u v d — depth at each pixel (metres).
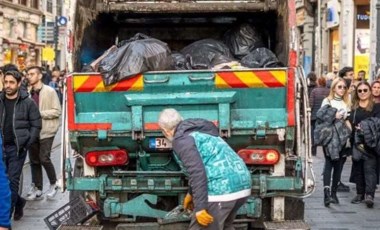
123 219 8.11
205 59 8.82
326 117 11.20
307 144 7.73
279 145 7.86
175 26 10.05
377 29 19.56
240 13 9.53
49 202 11.52
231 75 7.52
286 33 8.21
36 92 11.52
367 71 29.30
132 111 7.58
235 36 9.46
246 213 7.81
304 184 7.75
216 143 6.53
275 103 7.61
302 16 43.91
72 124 7.64
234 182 6.48
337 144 11.15
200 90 7.55
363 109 11.23
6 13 49.44
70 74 7.61
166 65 7.74
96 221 8.22
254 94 7.57
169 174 7.82
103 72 7.54
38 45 54.00
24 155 9.69
